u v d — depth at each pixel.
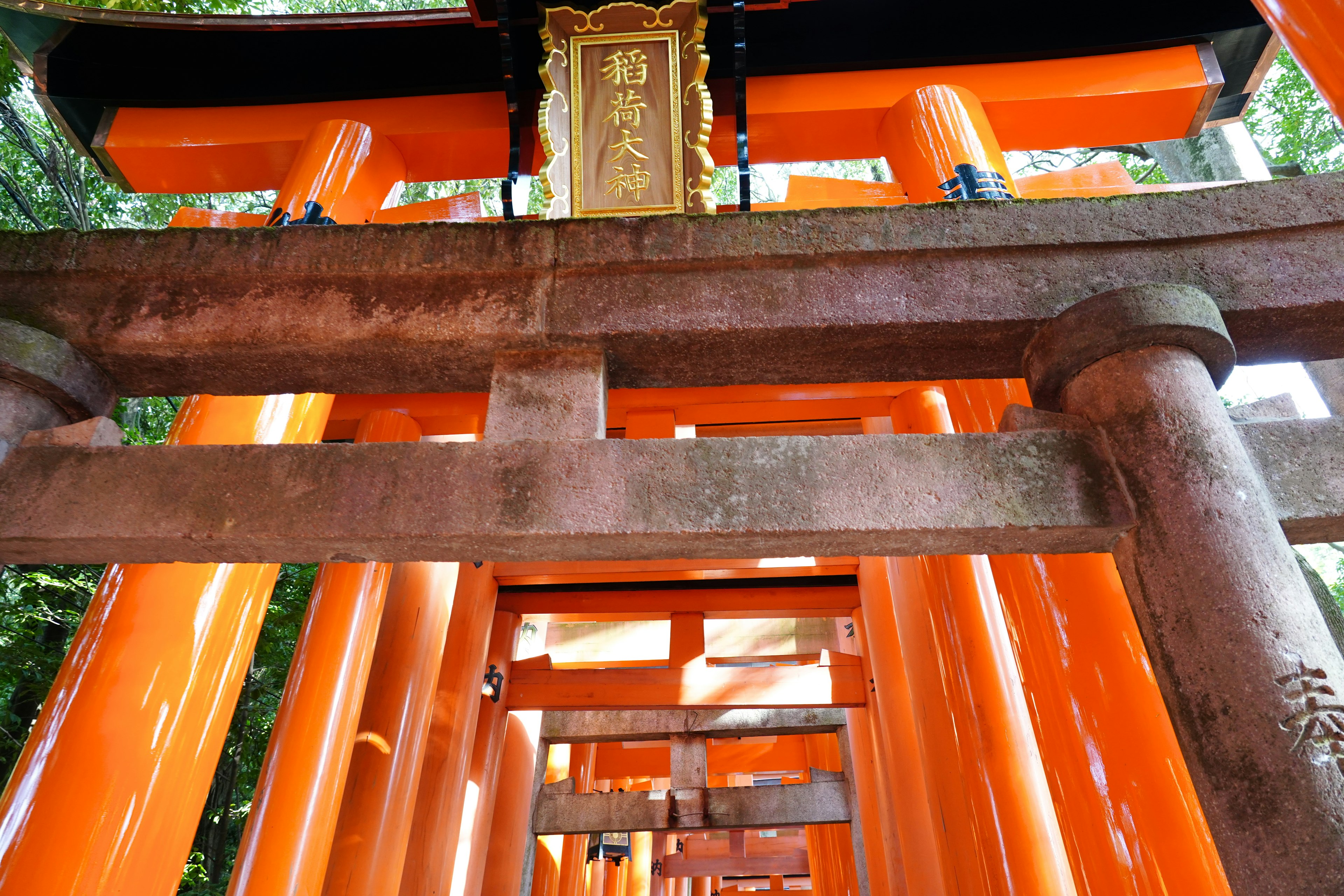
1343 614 4.74
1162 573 2.59
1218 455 2.68
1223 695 2.35
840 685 10.93
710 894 26.86
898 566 7.65
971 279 3.29
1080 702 4.11
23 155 14.48
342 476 2.91
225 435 5.34
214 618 4.73
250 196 15.57
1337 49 3.32
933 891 8.07
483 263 3.45
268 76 8.08
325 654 6.67
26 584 11.62
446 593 8.58
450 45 7.83
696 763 12.88
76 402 3.29
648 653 13.02
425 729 7.93
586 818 12.53
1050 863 5.55
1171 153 12.41
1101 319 2.98
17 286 3.45
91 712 4.29
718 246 3.41
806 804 12.44
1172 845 3.62
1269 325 3.17
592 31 6.25
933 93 7.07
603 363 3.33
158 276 3.49
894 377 3.52
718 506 2.78
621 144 5.99
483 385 3.57
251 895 5.69
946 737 6.55
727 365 3.44
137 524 2.81
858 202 7.22
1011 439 2.89
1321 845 2.09
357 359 3.43
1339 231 3.23
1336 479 2.73
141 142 7.93
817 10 7.73
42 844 3.94
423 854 8.76
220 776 13.93
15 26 7.64
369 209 7.41
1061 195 7.11
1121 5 7.73
